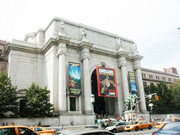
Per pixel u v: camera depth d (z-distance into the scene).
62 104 38.41
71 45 46.00
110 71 50.00
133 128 29.53
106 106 54.88
